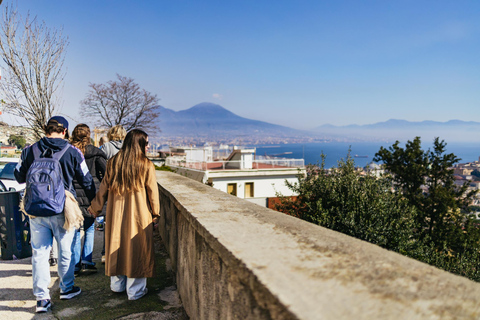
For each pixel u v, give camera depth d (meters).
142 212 3.04
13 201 4.35
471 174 123.31
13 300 3.11
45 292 2.87
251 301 1.34
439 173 22.44
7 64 9.18
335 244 1.54
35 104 9.50
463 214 20.00
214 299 1.92
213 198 3.13
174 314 2.77
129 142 3.04
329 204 7.61
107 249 3.12
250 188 32.59
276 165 35.19
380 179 7.79
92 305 2.99
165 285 3.45
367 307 0.92
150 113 36.59
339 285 1.06
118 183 3.00
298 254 1.38
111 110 35.34
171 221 3.90
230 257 1.42
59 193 2.87
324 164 8.18
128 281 3.07
